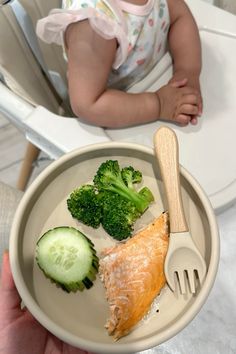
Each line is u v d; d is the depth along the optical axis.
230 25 0.84
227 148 0.72
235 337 0.55
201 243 0.40
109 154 0.44
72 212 0.43
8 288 0.43
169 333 0.34
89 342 0.33
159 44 0.83
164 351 0.54
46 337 0.46
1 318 0.45
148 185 0.46
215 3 0.97
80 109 0.70
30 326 0.45
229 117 0.75
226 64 0.81
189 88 0.76
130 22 0.74
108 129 0.73
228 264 0.60
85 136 0.67
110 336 0.37
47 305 0.37
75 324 0.37
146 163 0.45
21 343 0.44
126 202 0.45
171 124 0.75
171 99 0.75
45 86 0.82
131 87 0.83
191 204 0.42
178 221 0.40
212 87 0.79
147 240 0.40
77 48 0.70
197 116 0.75
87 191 0.44
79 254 0.39
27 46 0.73
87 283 0.39
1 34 0.68
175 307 0.38
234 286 0.58
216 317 0.56
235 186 0.67
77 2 0.72
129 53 0.77
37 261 0.38
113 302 0.38
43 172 0.40
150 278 0.39
